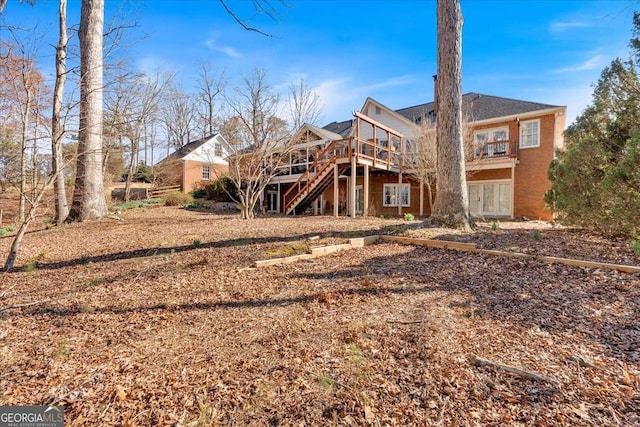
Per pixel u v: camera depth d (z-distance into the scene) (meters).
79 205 10.04
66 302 3.67
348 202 17.19
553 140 13.29
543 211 13.47
